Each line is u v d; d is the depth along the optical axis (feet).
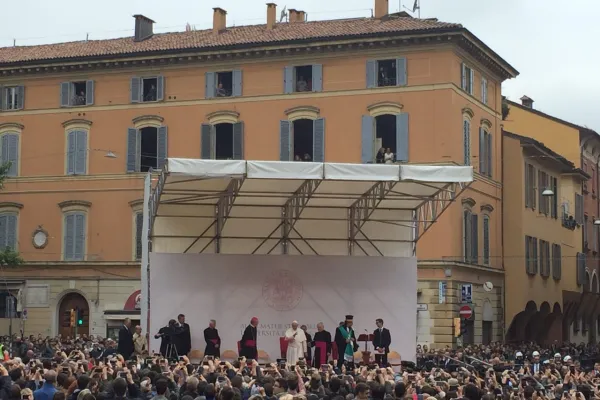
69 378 56.95
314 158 172.14
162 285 114.11
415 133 167.94
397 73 169.37
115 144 184.14
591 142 239.71
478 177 178.40
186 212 117.91
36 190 187.93
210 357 78.69
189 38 186.50
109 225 183.32
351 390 63.21
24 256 187.42
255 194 112.68
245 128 176.65
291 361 106.93
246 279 115.96
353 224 121.08
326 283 117.29
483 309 179.22
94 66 184.85
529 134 229.86
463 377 75.92
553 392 76.89
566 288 219.41
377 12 180.96
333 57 172.86
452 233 166.71
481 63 180.45
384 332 109.81
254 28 186.70
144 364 77.87
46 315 185.37
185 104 180.34
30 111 189.26
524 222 191.72
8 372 64.13
